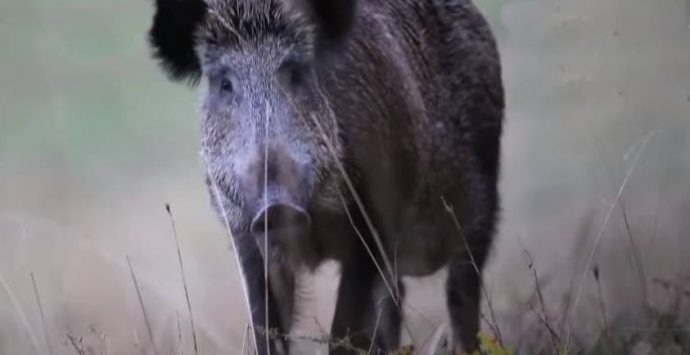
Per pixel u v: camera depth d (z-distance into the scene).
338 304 14.50
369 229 14.48
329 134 14.09
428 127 15.83
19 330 19.36
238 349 17.70
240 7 14.20
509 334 15.09
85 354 16.88
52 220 27.31
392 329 14.75
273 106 13.87
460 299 16.72
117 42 44.19
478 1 26.44
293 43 14.09
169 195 29.27
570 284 15.44
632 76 22.88
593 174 20.80
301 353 15.79
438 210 16.08
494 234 17.31
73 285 21.67
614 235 17.09
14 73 43.75
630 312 14.70
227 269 22.38
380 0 15.66
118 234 25.69
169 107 39.75
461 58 16.64
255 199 13.49
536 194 22.38
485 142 16.97
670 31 23.47
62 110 40.56
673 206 18.50
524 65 24.59
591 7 23.25
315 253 14.52
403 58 15.53
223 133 14.07
